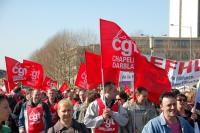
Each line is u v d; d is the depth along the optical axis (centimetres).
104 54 884
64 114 690
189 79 1438
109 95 902
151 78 941
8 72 1670
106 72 891
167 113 605
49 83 2323
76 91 1864
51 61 8675
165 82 948
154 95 949
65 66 7688
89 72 1327
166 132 607
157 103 952
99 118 881
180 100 823
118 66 899
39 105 1099
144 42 8581
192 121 825
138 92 942
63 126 695
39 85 1614
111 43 890
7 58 1677
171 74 1419
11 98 1515
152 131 608
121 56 902
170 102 600
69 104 696
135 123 948
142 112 952
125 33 905
